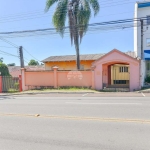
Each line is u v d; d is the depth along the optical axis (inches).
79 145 160.7
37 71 735.1
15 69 1603.1
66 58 1018.1
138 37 826.8
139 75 633.6
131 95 508.4
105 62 663.1
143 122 225.3
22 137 185.0
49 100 449.4
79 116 265.9
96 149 151.5
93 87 671.1
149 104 350.6
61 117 263.0
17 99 496.7
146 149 149.4
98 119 245.1
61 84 710.5
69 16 724.0
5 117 273.1
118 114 271.7
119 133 187.9
